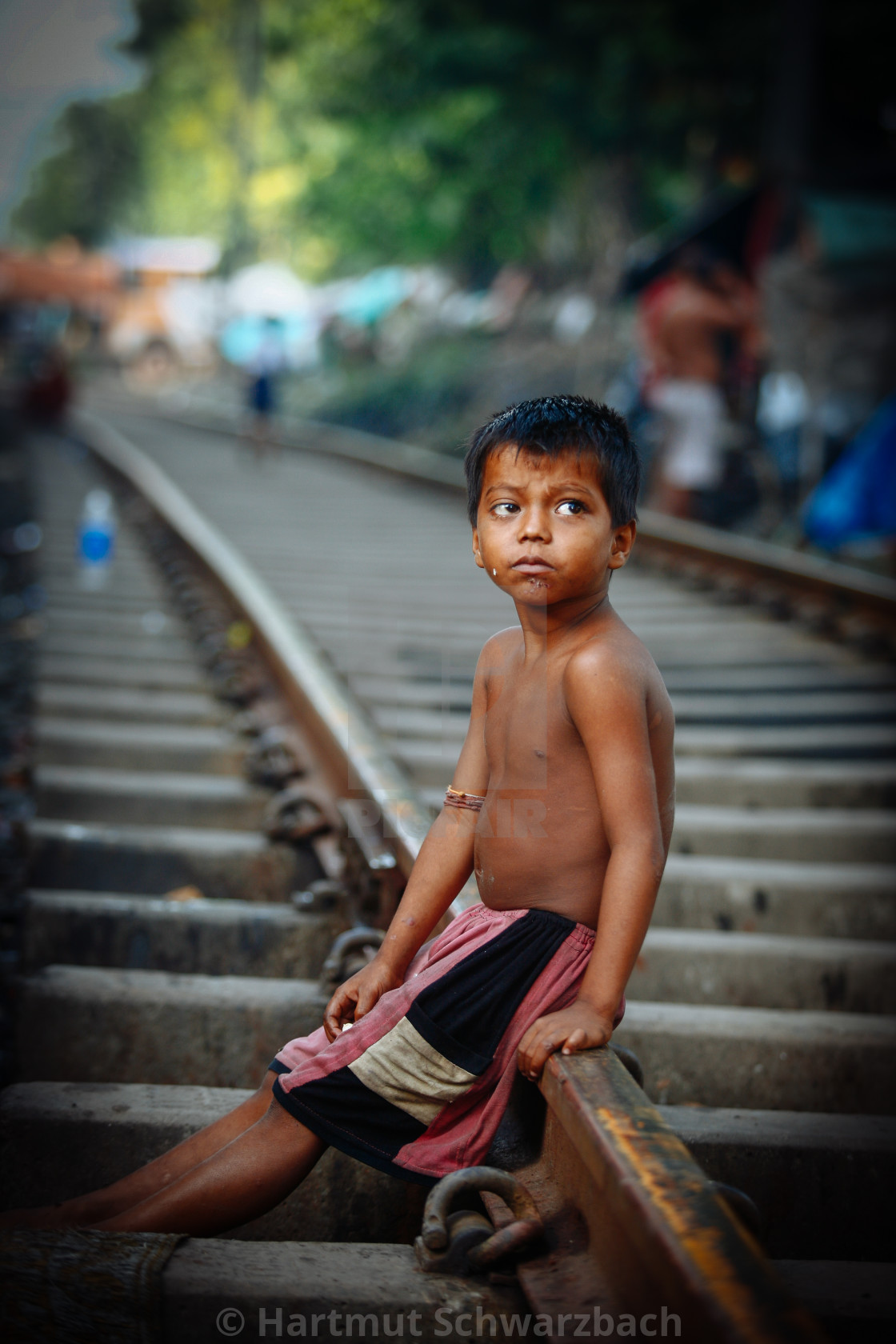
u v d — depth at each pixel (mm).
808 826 4246
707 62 16359
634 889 1825
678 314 12859
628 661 1902
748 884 3682
